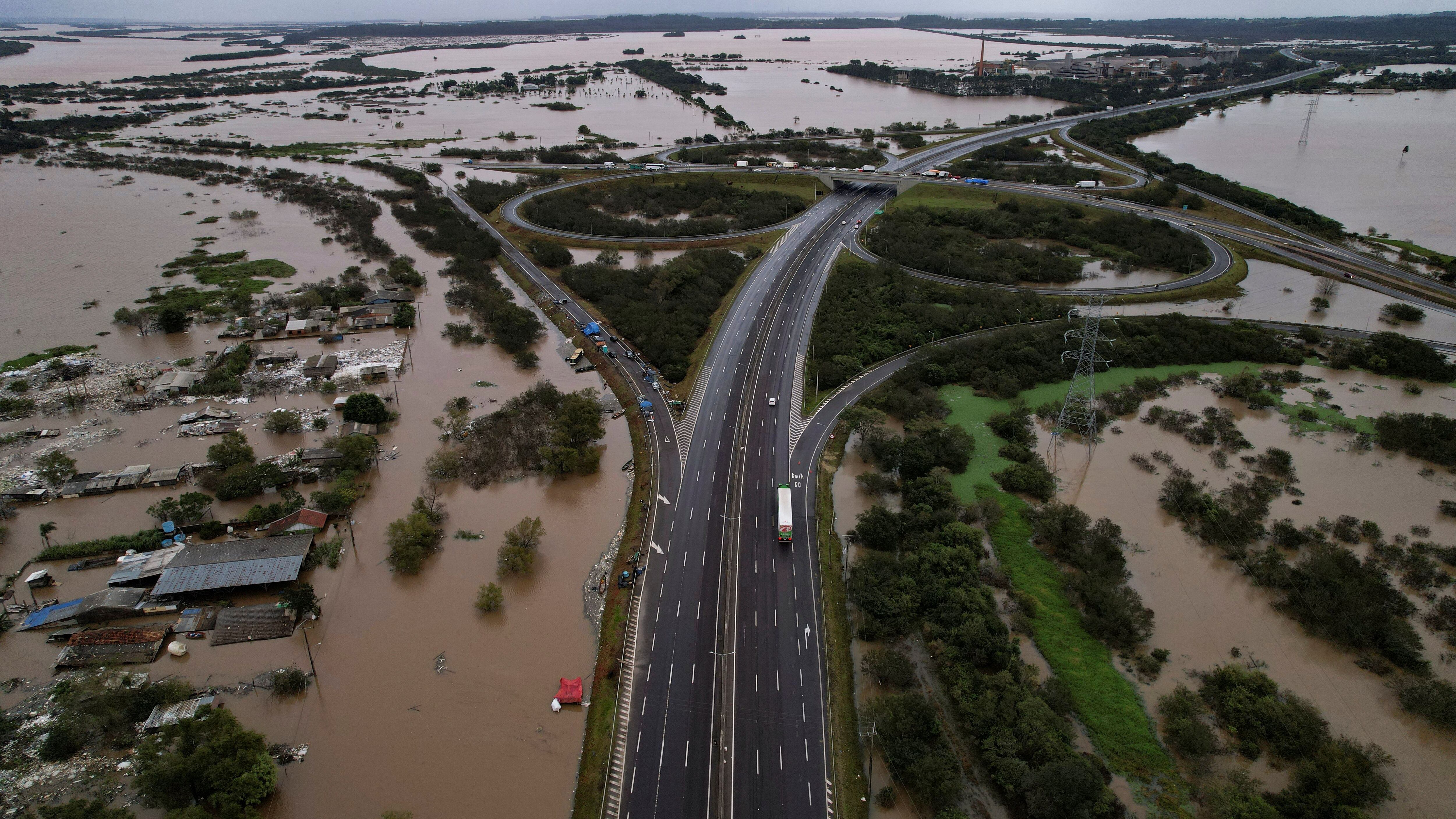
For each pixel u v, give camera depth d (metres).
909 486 152.12
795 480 158.25
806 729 105.81
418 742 104.94
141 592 125.00
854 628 123.50
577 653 119.50
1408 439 170.25
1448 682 111.19
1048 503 152.00
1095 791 91.25
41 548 136.75
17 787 95.94
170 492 153.12
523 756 103.56
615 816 94.38
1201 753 99.75
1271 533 143.12
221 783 92.69
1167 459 166.88
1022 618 123.69
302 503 146.38
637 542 139.62
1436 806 95.00
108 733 102.31
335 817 94.94
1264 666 116.00
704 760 101.25
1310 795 94.06
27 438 169.88
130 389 191.38
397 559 135.50
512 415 181.00
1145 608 126.50
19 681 110.94
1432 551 137.88
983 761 100.00
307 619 123.56
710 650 117.62
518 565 131.75
